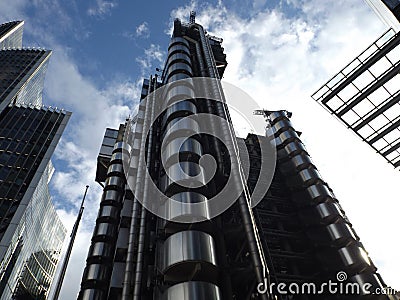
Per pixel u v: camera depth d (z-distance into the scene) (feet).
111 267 95.20
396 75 76.48
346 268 86.63
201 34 175.01
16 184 206.69
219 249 66.74
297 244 102.68
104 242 102.42
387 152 91.71
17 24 467.52
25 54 377.09
